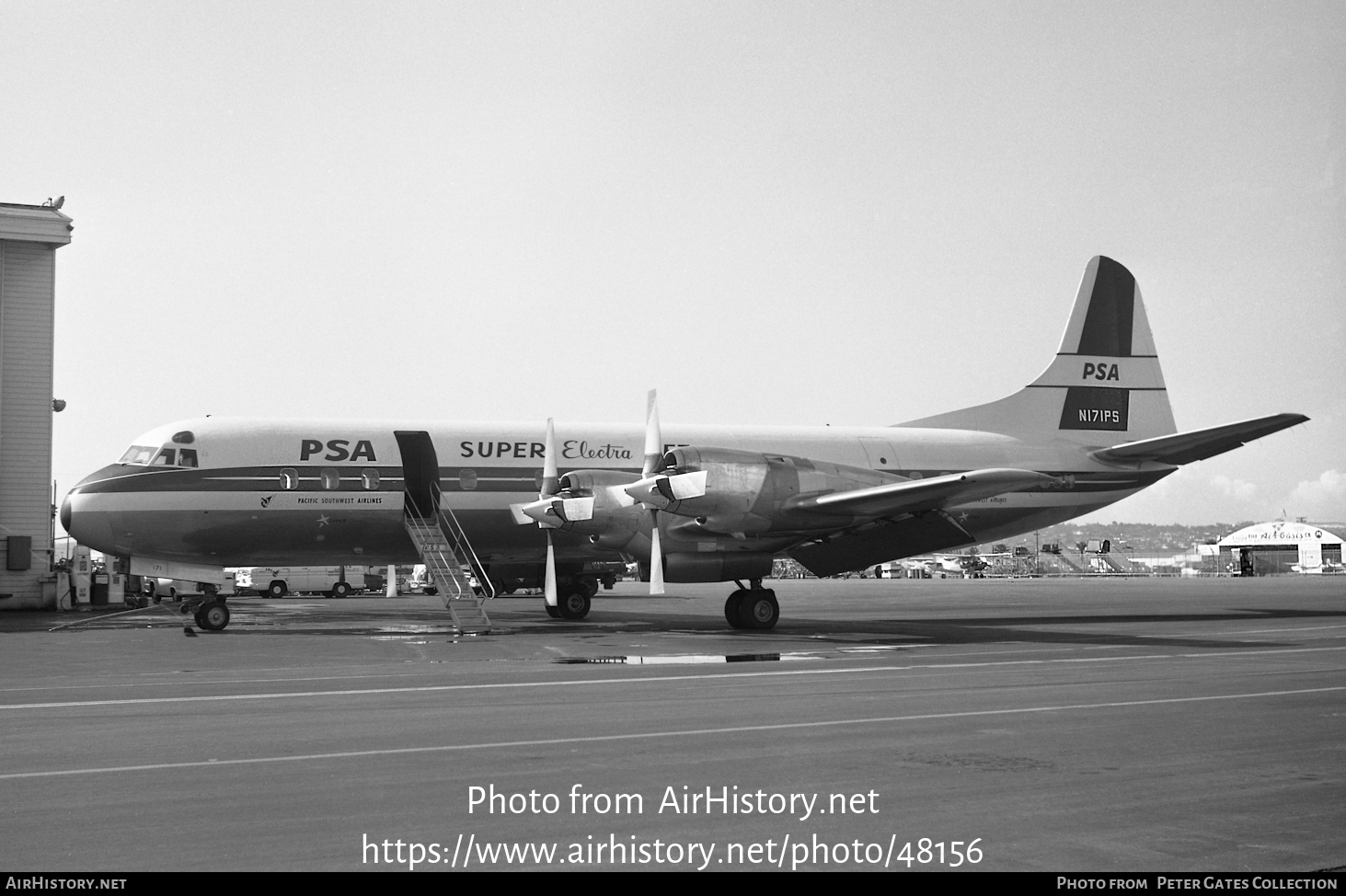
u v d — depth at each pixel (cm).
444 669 1505
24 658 1694
